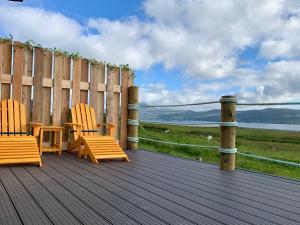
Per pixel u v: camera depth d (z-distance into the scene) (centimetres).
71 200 287
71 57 625
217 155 902
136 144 700
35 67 582
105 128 676
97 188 336
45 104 597
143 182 374
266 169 779
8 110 529
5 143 455
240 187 367
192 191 339
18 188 324
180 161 550
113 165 490
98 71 663
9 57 556
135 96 696
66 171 427
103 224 229
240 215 262
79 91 634
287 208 287
